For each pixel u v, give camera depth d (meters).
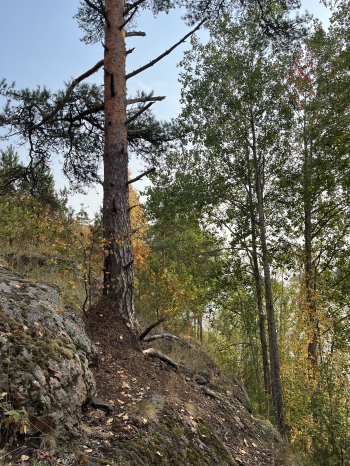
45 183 10.78
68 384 3.14
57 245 5.43
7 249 8.14
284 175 12.41
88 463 2.74
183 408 4.64
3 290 3.57
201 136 12.34
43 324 3.47
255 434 5.69
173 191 12.81
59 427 2.88
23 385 2.77
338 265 14.05
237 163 12.53
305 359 11.77
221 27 11.39
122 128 6.98
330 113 12.52
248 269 13.99
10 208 10.48
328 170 12.16
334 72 12.70
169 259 13.55
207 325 17.89
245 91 11.01
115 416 3.66
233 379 8.87
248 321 14.95
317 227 14.25
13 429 2.60
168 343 7.59
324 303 13.02
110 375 4.55
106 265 6.07
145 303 10.02
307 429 7.57
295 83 12.86
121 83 7.18
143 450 3.25
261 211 11.30
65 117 8.45
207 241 14.27
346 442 7.02
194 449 3.87
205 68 11.94
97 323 5.56
